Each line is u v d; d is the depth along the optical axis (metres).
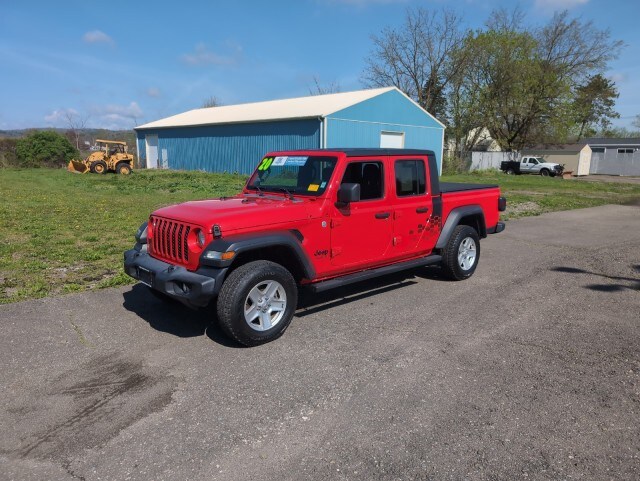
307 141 25.09
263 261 4.60
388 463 2.92
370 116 26.64
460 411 3.49
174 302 5.76
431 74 42.53
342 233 5.25
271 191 5.66
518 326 5.17
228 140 30.08
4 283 6.40
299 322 5.25
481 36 42.28
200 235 4.42
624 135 88.00
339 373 4.06
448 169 39.94
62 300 5.80
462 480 2.78
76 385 3.82
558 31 42.44
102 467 2.87
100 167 29.16
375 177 5.58
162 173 29.83
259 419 3.38
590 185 30.28
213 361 4.27
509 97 43.25
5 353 4.37
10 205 13.97
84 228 10.33
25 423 3.31
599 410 3.53
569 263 8.09
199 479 2.78
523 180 32.84
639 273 7.42
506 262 8.15
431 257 6.47
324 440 3.15
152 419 3.37
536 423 3.35
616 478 2.81
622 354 4.48
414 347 4.60
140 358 4.31
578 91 59.12
